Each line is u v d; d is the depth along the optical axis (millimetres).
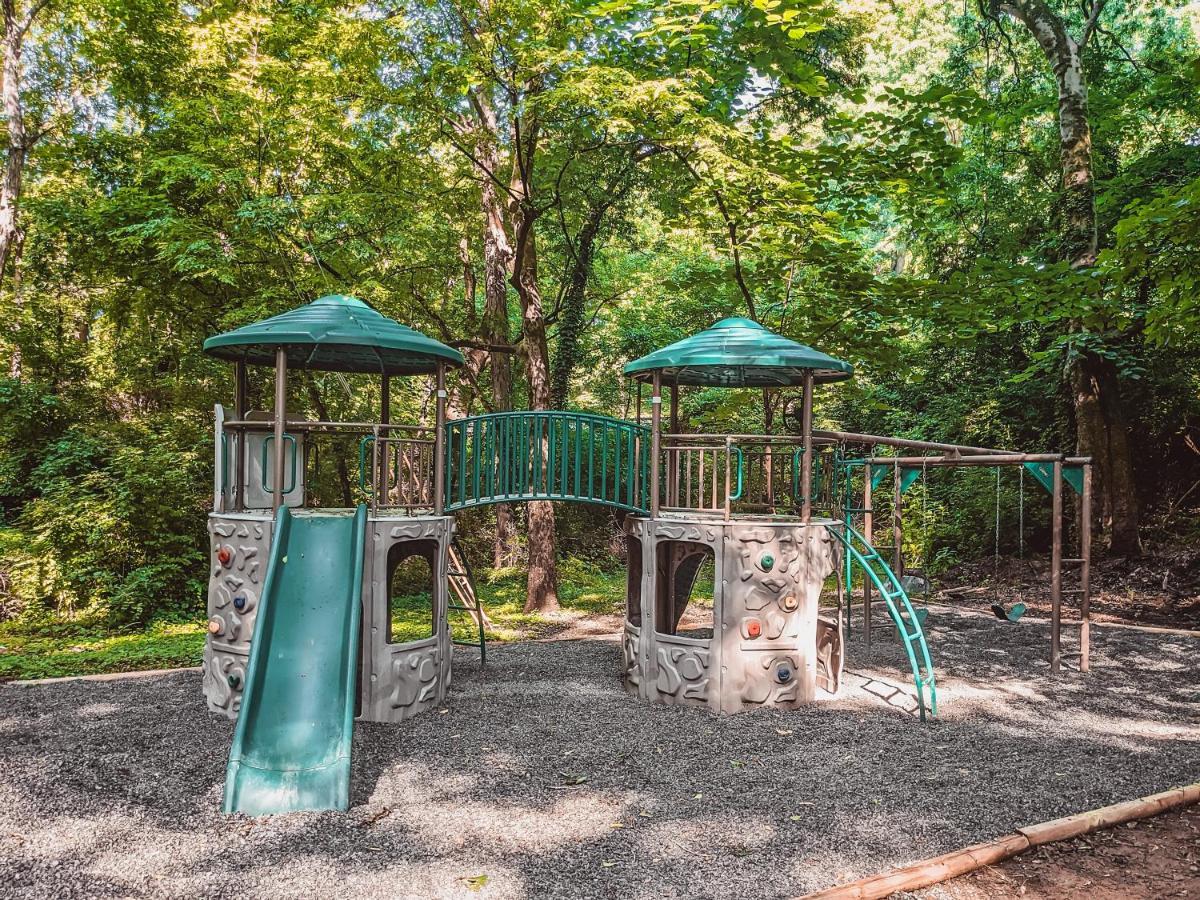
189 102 12672
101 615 12055
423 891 4172
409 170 13516
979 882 4316
